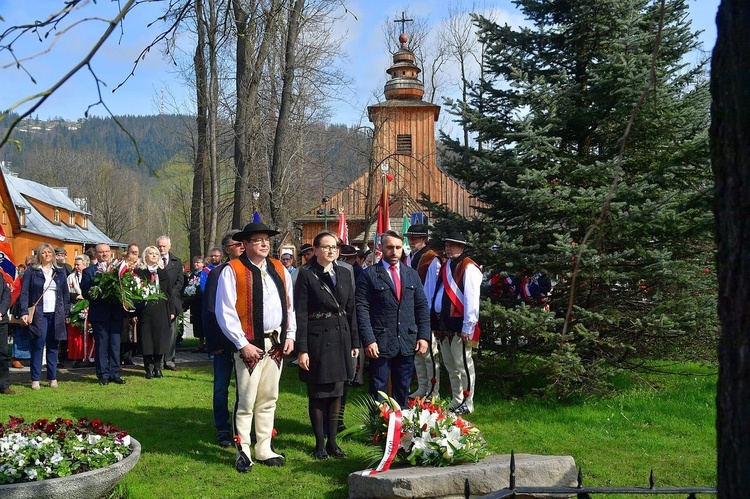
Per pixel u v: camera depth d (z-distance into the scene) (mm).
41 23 2260
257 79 15156
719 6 2242
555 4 9000
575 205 7988
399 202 29984
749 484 2074
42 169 67188
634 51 8266
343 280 6445
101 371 9984
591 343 8719
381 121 22344
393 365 7113
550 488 2971
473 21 9445
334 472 5863
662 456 6270
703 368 10281
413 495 4797
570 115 8648
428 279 8633
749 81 2107
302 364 6207
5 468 4477
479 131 9125
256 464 6082
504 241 8367
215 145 20375
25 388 9641
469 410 7969
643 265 8516
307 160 21422
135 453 5121
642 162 8875
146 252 10750
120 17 2041
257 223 6129
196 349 14586
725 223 2186
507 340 9156
